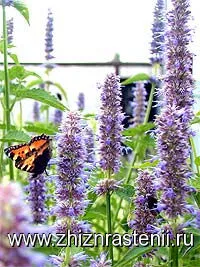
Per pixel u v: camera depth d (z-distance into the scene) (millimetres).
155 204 532
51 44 1022
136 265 555
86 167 545
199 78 731
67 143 524
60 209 522
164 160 519
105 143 605
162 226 527
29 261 249
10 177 710
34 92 660
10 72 720
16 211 250
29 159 604
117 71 1484
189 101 601
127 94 1179
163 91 609
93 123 884
